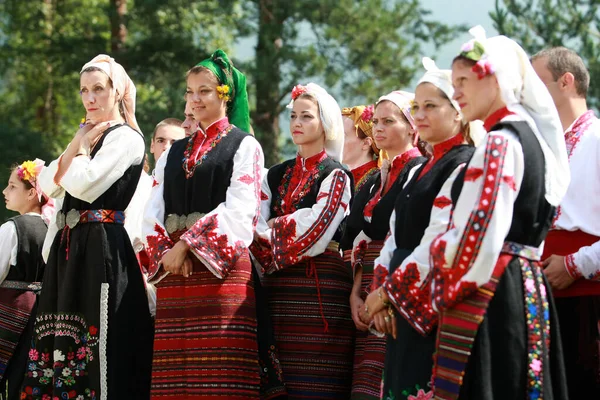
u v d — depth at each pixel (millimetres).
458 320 3699
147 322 5332
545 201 3846
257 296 5078
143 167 5723
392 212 4500
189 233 4852
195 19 16891
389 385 4039
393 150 5055
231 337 4855
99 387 5117
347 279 5293
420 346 3945
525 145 3770
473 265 3648
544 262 4613
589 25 12688
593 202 4656
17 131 16453
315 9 15023
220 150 5082
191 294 4930
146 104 15289
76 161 5234
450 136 4266
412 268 3957
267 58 14609
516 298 3746
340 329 5184
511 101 3924
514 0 12781
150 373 5289
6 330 6188
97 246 5238
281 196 5383
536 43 12586
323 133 5359
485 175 3676
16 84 22625
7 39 21047
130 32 17141
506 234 3699
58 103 22312
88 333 5180
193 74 5152
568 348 4598
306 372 5102
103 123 5441
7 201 6527
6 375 6188
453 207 3906
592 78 12062
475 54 3922
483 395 3664
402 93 5125
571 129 4785
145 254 5664
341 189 5191
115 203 5336
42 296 5375
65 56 16953
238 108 5309
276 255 5117
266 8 15234
